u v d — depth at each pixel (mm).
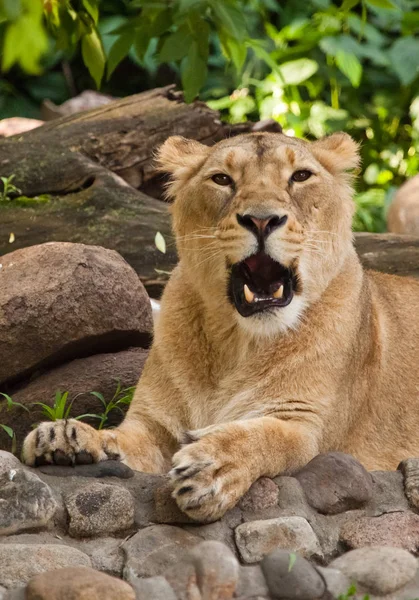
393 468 8641
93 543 6316
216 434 6766
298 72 20062
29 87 22188
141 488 6777
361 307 8266
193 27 8844
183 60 9711
